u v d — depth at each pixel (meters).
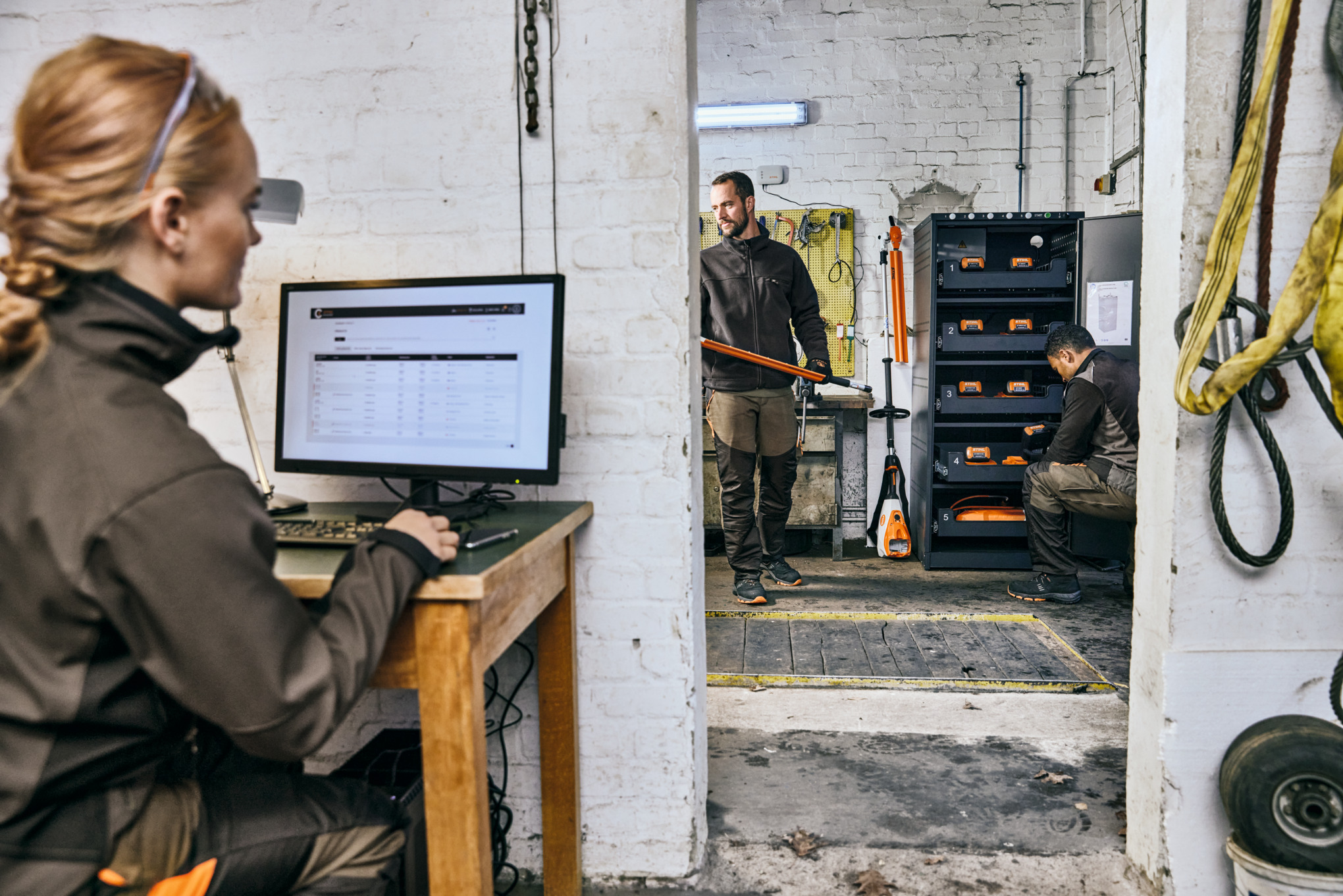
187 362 0.82
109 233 0.73
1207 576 1.43
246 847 0.86
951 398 4.02
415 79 1.61
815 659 2.79
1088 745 2.16
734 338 3.42
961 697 2.48
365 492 1.71
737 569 3.52
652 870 1.64
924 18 4.46
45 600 0.69
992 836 1.75
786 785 1.98
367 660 0.85
